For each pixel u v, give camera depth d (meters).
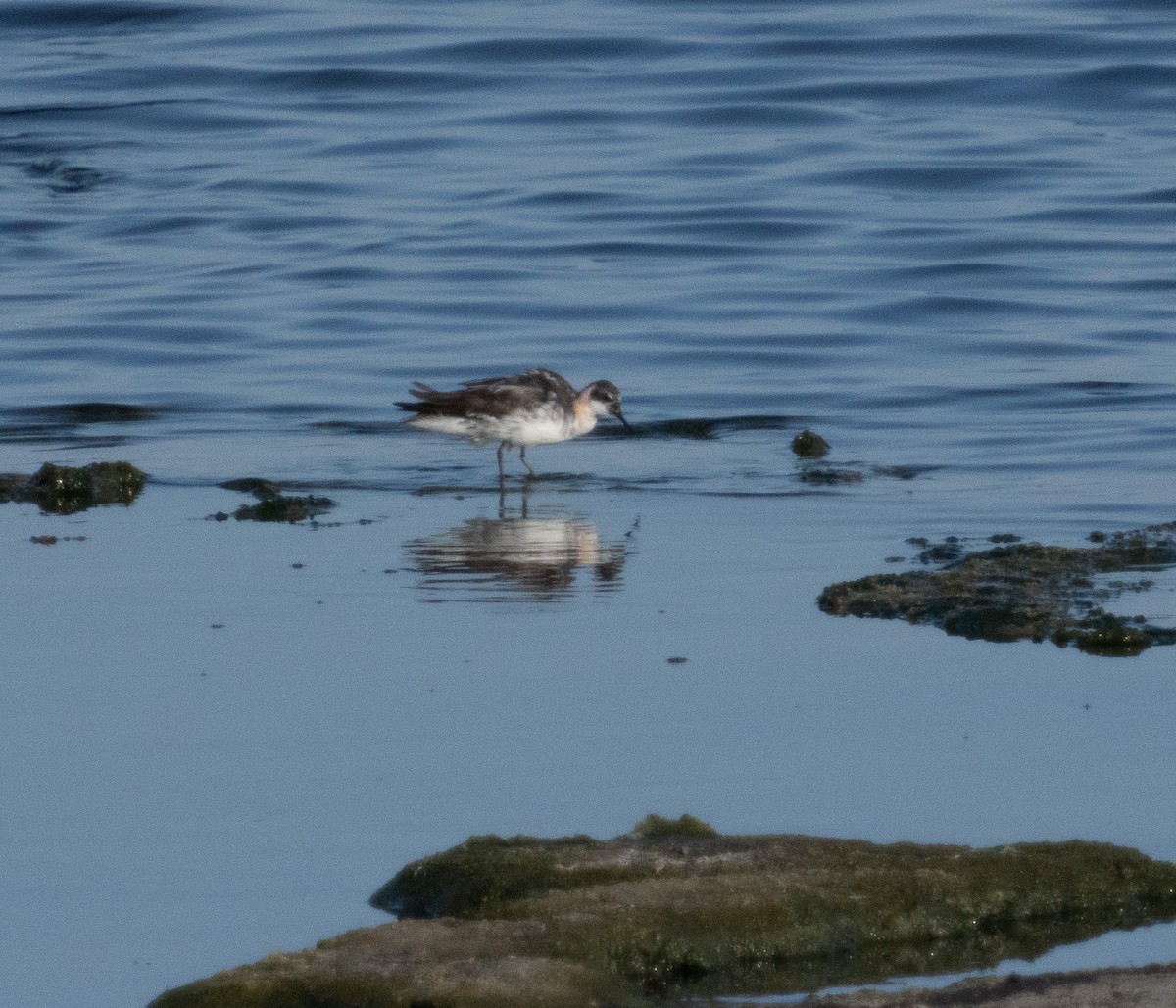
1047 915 9.30
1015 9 45.72
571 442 21.61
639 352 25.70
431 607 14.34
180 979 8.52
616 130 38.41
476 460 20.66
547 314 27.41
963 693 12.15
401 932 8.71
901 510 17.83
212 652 13.10
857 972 8.80
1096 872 9.47
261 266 30.00
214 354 25.56
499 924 8.77
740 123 38.75
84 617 14.05
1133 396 22.83
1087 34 42.75
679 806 10.30
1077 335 25.84
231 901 9.24
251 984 8.13
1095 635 13.18
